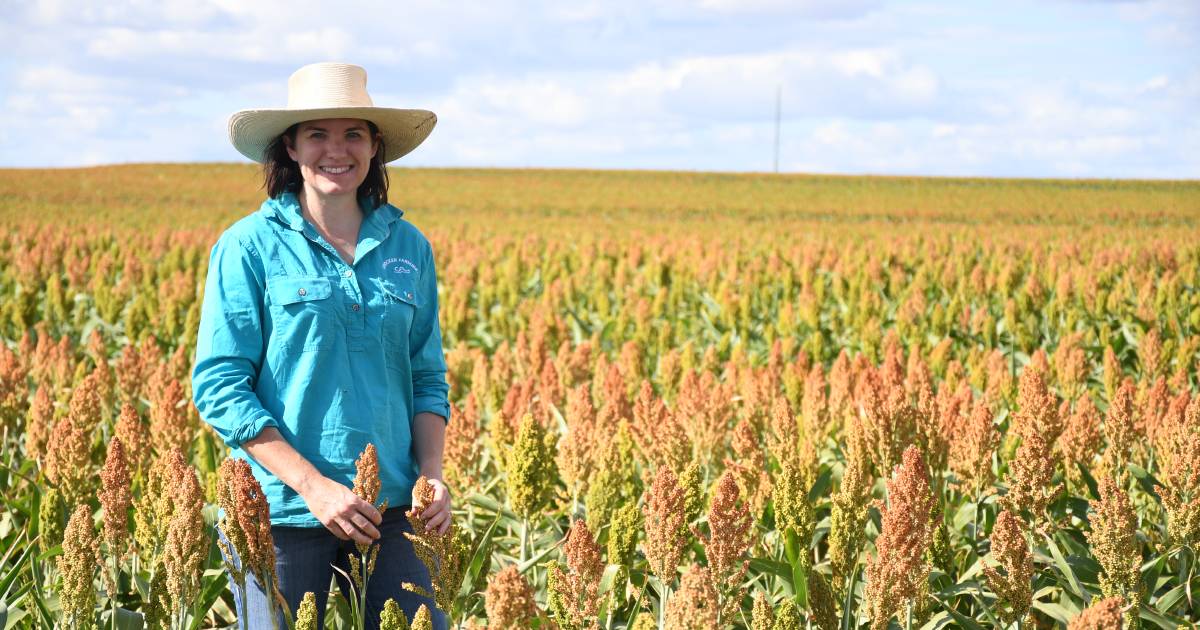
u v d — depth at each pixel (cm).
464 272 1905
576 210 6631
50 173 8356
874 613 321
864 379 629
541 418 619
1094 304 1388
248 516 284
